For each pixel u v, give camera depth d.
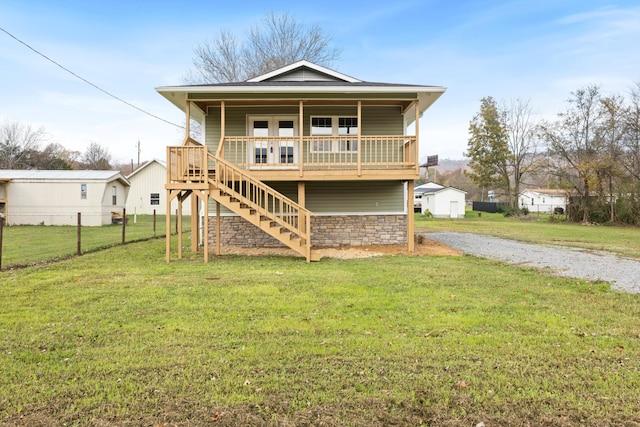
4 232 17.38
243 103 11.75
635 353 3.90
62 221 22.39
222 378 3.32
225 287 6.65
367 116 12.79
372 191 12.91
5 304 5.53
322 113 12.70
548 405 2.94
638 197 26.80
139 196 34.78
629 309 5.46
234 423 2.68
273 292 6.30
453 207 40.12
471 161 41.81
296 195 12.85
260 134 12.75
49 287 6.59
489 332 4.48
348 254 10.91
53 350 3.93
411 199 11.28
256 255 10.86
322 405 2.91
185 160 10.02
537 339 4.26
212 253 11.20
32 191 22.20
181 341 4.16
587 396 3.06
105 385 3.20
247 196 9.99
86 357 3.76
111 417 2.75
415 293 6.25
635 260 10.04
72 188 22.45
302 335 4.36
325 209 12.87
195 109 12.34
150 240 14.69
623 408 2.89
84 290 6.37
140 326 4.64
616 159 27.55
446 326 4.66
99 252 11.15
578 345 4.11
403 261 9.62
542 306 5.58
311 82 12.52
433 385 3.22
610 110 28.19
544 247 13.10
